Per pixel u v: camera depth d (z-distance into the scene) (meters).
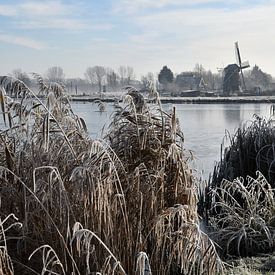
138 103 4.93
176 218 4.77
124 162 4.77
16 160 4.52
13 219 4.17
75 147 4.62
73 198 4.09
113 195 4.25
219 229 6.65
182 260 4.48
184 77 75.19
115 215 4.19
